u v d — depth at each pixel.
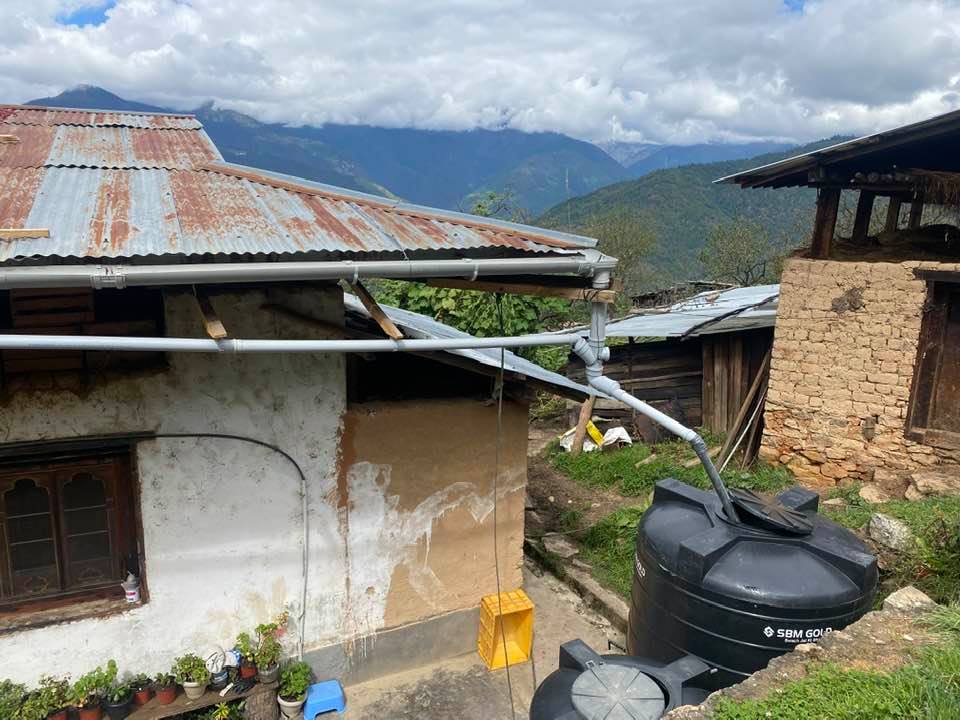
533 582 6.99
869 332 7.54
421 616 5.41
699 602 3.55
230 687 4.61
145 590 4.47
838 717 2.82
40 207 3.81
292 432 4.70
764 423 8.83
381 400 5.18
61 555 4.31
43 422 3.98
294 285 4.51
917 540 5.74
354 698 5.10
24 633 4.16
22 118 7.18
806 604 3.38
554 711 2.96
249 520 4.67
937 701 2.77
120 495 4.38
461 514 5.41
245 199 4.55
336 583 5.04
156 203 4.18
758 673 3.21
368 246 3.65
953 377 7.10
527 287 4.03
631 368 11.48
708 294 15.36
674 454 10.09
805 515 3.99
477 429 5.33
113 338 2.83
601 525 8.00
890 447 7.50
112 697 4.25
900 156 7.45
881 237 8.48
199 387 4.36
